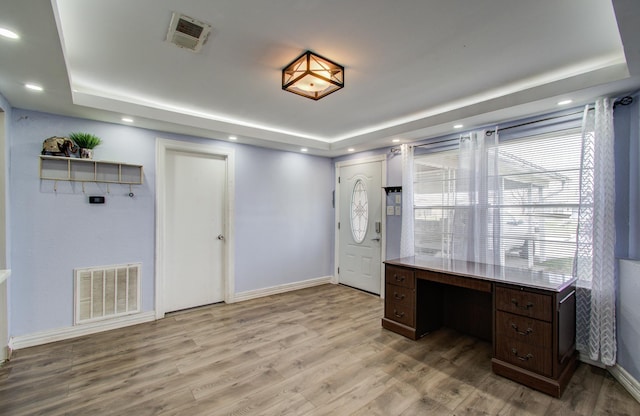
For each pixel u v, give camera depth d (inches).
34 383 87.7
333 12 65.0
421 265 121.1
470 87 104.8
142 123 127.1
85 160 117.6
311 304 161.9
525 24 69.0
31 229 110.7
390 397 82.8
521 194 119.0
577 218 105.5
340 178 205.2
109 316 125.6
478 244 127.8
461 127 132.2
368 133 160.4
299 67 85.8
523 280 95.0
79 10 63.9
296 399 81.5
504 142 124.6
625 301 89.7
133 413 75.4
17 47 68.0
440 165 147.7
